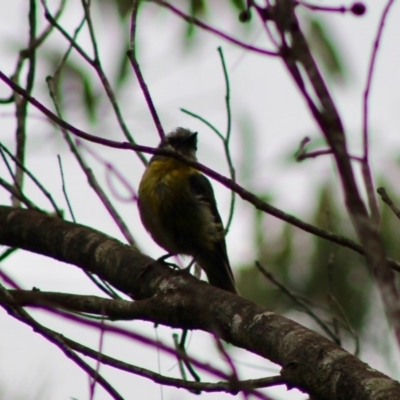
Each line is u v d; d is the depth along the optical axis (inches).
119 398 192.4
